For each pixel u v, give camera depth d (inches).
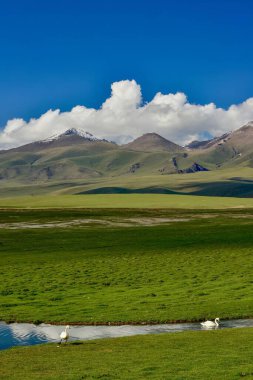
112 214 6309.1
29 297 1868.8
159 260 2827.3
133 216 6067.9
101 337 1321.4
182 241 3747.5
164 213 6451.8
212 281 2133.4
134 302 1720.0
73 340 1295.5
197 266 2576.3
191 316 1504.7
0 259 2977.4
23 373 964.6
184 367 974.4
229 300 1721.2
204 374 921.5
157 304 1675.7
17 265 2733.8
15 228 4847.4
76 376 933.2
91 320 1486.2
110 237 4094.5
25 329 1429.6
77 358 1076.5
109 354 1103.6
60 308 1658.5
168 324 1454.2
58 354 1119.6
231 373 919.7
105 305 1688.0
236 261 2711.6
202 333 1295.5
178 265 2625.5
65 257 3026.6
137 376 923.4
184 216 6063.0
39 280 2261.3
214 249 3260.3
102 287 2066.9
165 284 2096.5
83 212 6550.2
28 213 6392.7
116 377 922.1
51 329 1425.9
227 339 1213.7
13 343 1285.7
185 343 1185.4
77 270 2522.1
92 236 4175.7
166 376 916.6
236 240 3715.6
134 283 2148.1
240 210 6879.9
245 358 1029.2
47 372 968.9
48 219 5723.4
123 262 2778.1
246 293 1838.1
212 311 1565.0
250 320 1480.1
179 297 1795.0
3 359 1082.7
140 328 1411.2
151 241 3786.9
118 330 1393.9
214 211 6747.1
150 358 1055.6
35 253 3233.3
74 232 4493.1
